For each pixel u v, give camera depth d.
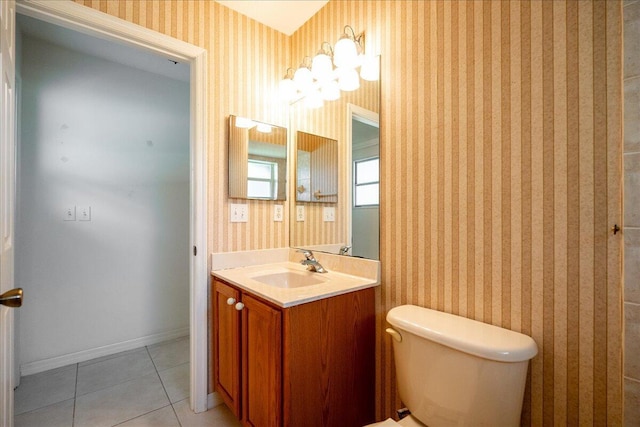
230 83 1.80
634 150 0.77
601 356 0.86
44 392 1.79
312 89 1.80
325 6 1.79
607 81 0.85
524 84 1.02
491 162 1.09
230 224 1.79
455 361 0.97
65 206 2.11
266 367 1.23
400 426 1.01
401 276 1.39
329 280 1.50
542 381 0.98
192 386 1.67
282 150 2.03
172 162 2.61
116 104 2.33
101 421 1.56
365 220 1.55
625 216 0.78
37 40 2.01
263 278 1.66
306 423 1.19
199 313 1.67
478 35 1.13
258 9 1.82
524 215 1.02
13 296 0.77
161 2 1.56
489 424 0.91
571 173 0.92
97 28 1.41
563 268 0.93
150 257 2.49
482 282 1.12
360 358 1.40
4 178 0.92
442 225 1.24
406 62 1.36
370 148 1.52
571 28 0.92
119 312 2.34
